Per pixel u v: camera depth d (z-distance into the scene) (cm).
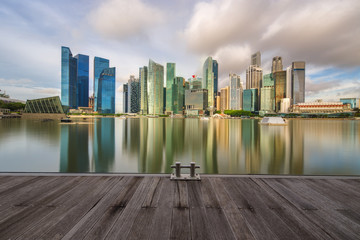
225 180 507
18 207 361
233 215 339
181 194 423
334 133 4456
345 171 1533
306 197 414
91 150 2361
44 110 10119
